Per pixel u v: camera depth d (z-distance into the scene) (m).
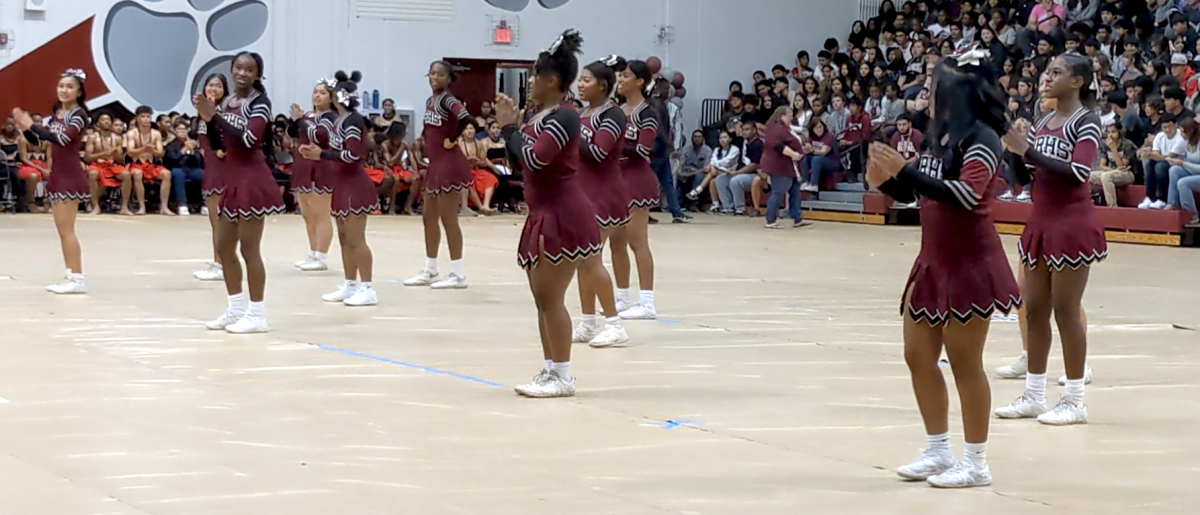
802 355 7.59
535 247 6.14
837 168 20.23
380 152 19.02
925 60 20.36
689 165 21.27
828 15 23.84
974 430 4.78
